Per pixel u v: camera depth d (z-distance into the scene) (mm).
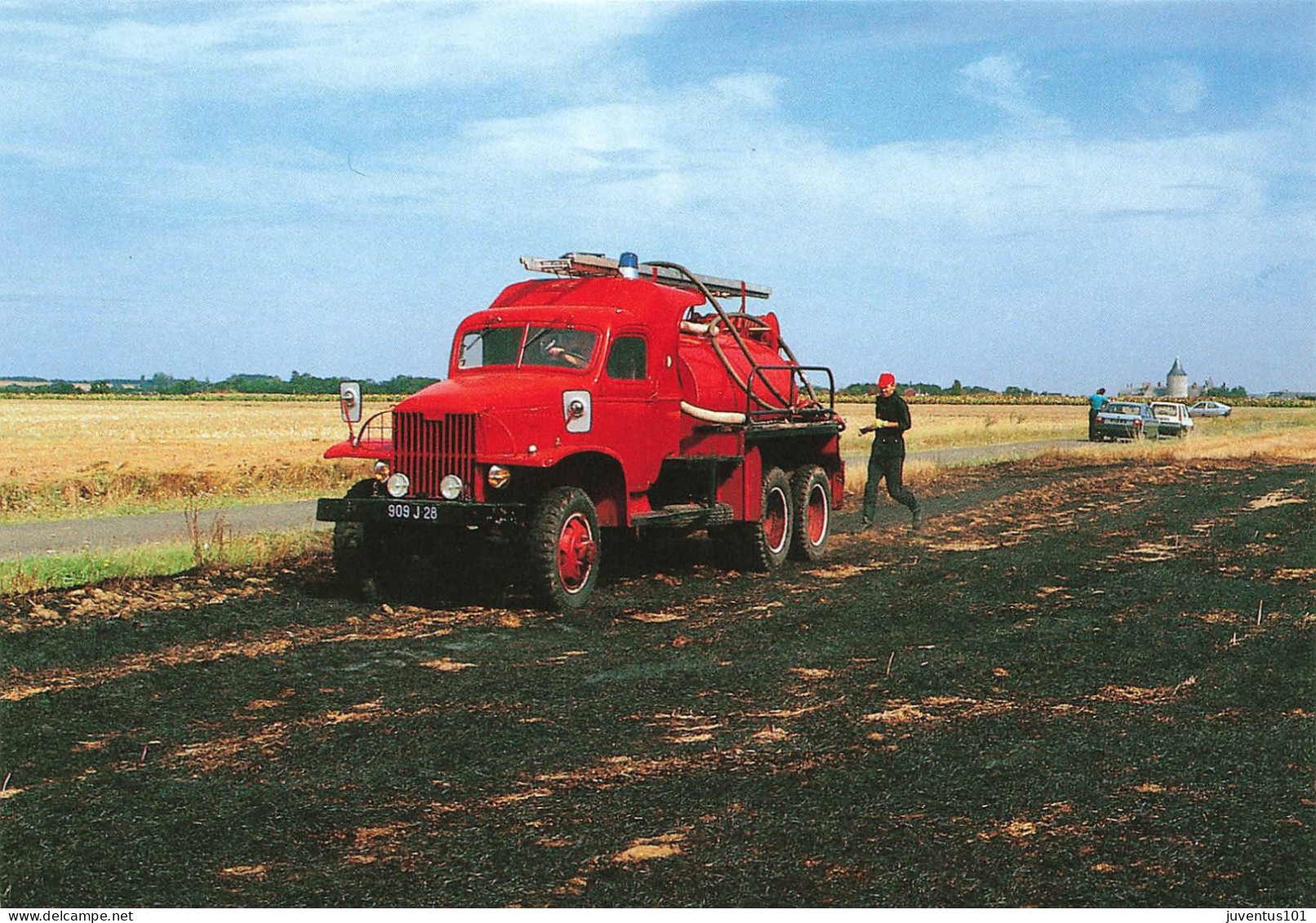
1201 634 8539
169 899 4055
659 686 7148
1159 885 4125
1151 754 5645
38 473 23672
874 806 4926
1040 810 4867
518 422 10016
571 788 5195
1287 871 4238
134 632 8570
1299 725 6148
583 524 10188
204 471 24234
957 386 193125
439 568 11656
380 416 10789
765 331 13836
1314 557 12570
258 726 6258
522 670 7605
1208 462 30688
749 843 4531
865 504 15641
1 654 7832
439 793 5148
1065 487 22703
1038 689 6973
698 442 12016
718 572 12273
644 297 11562
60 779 5359
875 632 8766
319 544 12844
